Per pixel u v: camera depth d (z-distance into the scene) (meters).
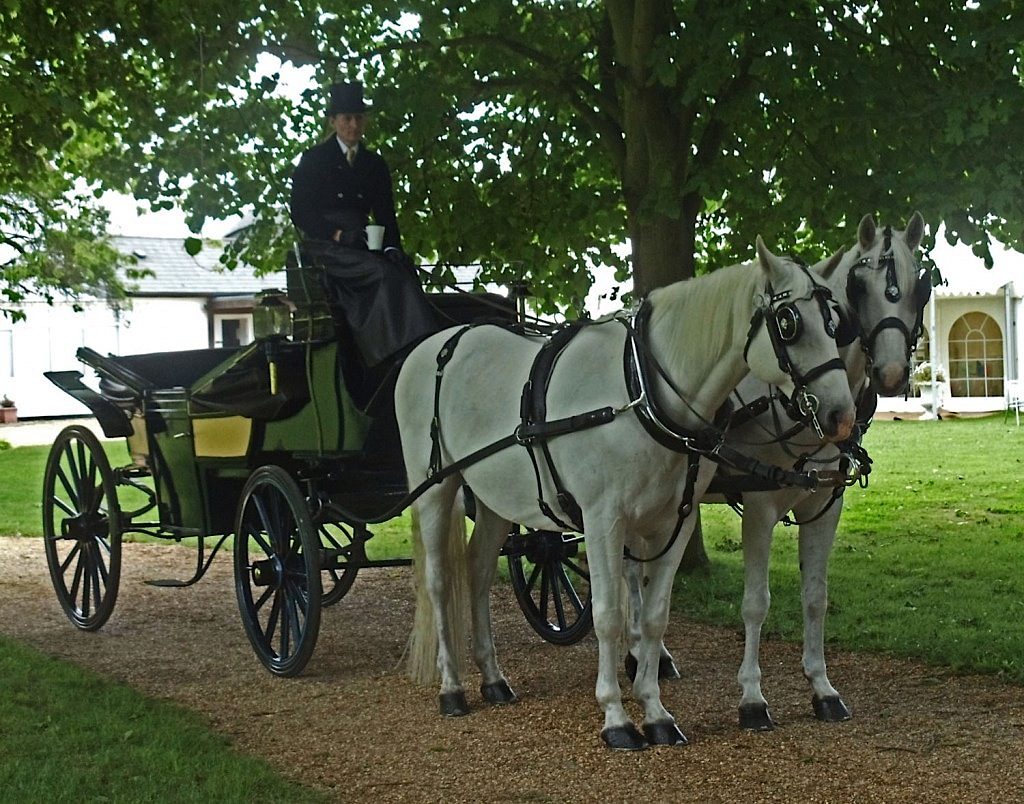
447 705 5.84
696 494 5.25
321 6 8.91
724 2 7.50
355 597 9.11
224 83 9.02
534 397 5.43
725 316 4.88
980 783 4.61
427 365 6.18
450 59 9.17
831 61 7.42
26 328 33.62
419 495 6.14
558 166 10.26
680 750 5.16
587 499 5.17
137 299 35.25
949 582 8.89
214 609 8.62
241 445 7.14
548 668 6.79
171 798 4.49
